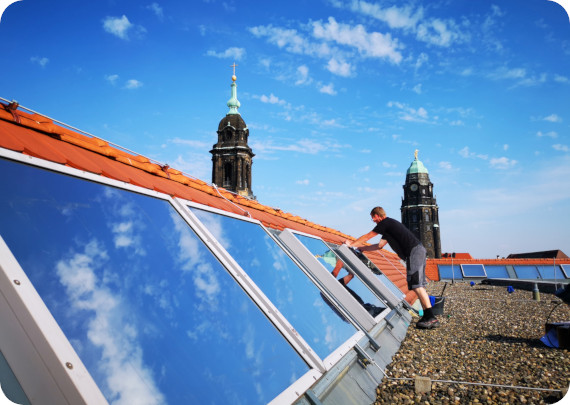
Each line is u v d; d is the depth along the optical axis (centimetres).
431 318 690
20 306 130
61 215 185
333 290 459
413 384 438
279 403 205
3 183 176
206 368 182
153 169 491
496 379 477
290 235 479
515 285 2447
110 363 144
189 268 234
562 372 510
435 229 14050
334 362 306
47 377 126
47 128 352
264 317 262
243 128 9325
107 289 170
